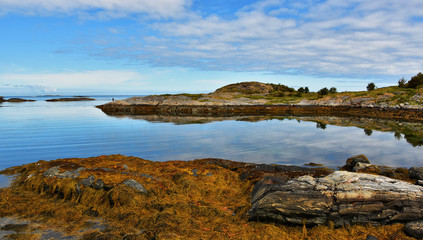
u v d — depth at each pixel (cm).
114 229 795
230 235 774
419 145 2144
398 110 4931
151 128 3167
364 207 836
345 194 861
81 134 2681
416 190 866
